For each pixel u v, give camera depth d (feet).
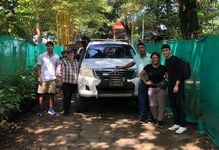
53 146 25.04
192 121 30.60
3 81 31.19
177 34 63.87
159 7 71.31
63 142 25.96
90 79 35.42
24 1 53.06
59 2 81.46
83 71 36.01
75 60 35.68
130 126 30.63
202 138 26.45
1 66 31.22
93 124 31.42
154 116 30.89
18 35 37.81
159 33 77.92
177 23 64.85
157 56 30.27
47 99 44.14
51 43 35.09
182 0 45.42
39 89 34.94
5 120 28.89
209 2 55.21
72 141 26.21
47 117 34.06
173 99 28.55
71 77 35.12
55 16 91.86
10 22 34.14
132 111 37.24
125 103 41.70
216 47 24.71
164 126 30.35
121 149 24.38
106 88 35.29
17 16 37.45
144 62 32.94
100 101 40.63
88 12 108.17
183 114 28.43
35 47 53.93
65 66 35.04
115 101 40.52
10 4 32.37
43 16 84.84
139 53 33.37
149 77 30.55
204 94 27.71
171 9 65.51
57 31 97.86
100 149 24.39
